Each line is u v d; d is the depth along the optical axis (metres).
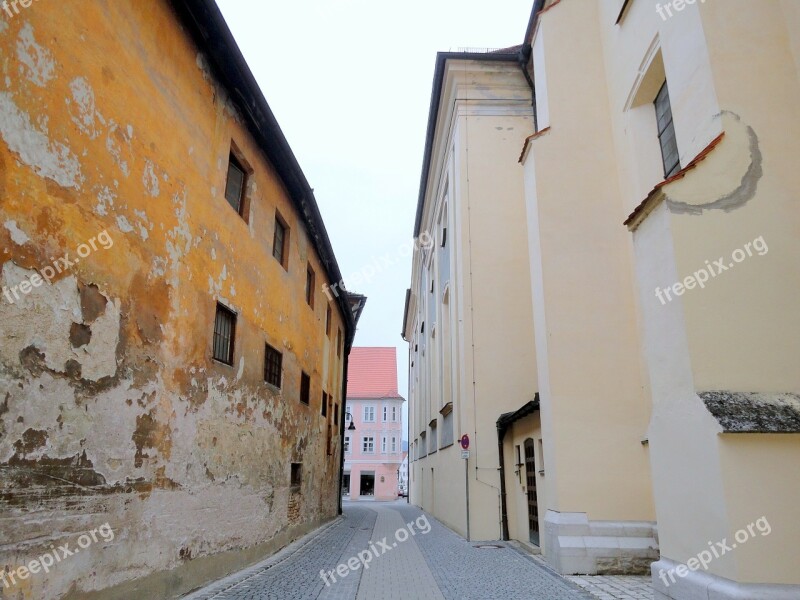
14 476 4.16
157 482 6.24
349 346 26.89
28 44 4.47
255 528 9.55
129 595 5.62
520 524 13.12
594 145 10.85
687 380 5.57
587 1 11.84
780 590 4.70
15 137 4.30
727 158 6.07
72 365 4.86
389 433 54.28
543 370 10.12
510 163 16.56
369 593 7.54
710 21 6.53
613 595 7.12
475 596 7.25
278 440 11.09
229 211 8.62
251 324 9.51
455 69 17.28
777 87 6.29
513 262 15.71
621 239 10.27
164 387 6.45
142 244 6.08
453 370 17.38
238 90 8.67
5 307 4.13
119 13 5.80
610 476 9.20
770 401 5.32
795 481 4.91
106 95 5.52
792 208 5.93
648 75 9.35
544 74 11.49
